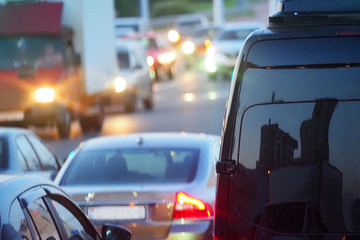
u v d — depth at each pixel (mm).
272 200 11328
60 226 10438
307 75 11273
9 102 41812
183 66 105000
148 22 125000
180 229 15625
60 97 42062
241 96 11422
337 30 11266
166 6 160000
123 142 17828
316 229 11227
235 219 11445
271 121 11344
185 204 15766
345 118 11211
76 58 43594
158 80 85750
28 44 42219
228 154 11461
